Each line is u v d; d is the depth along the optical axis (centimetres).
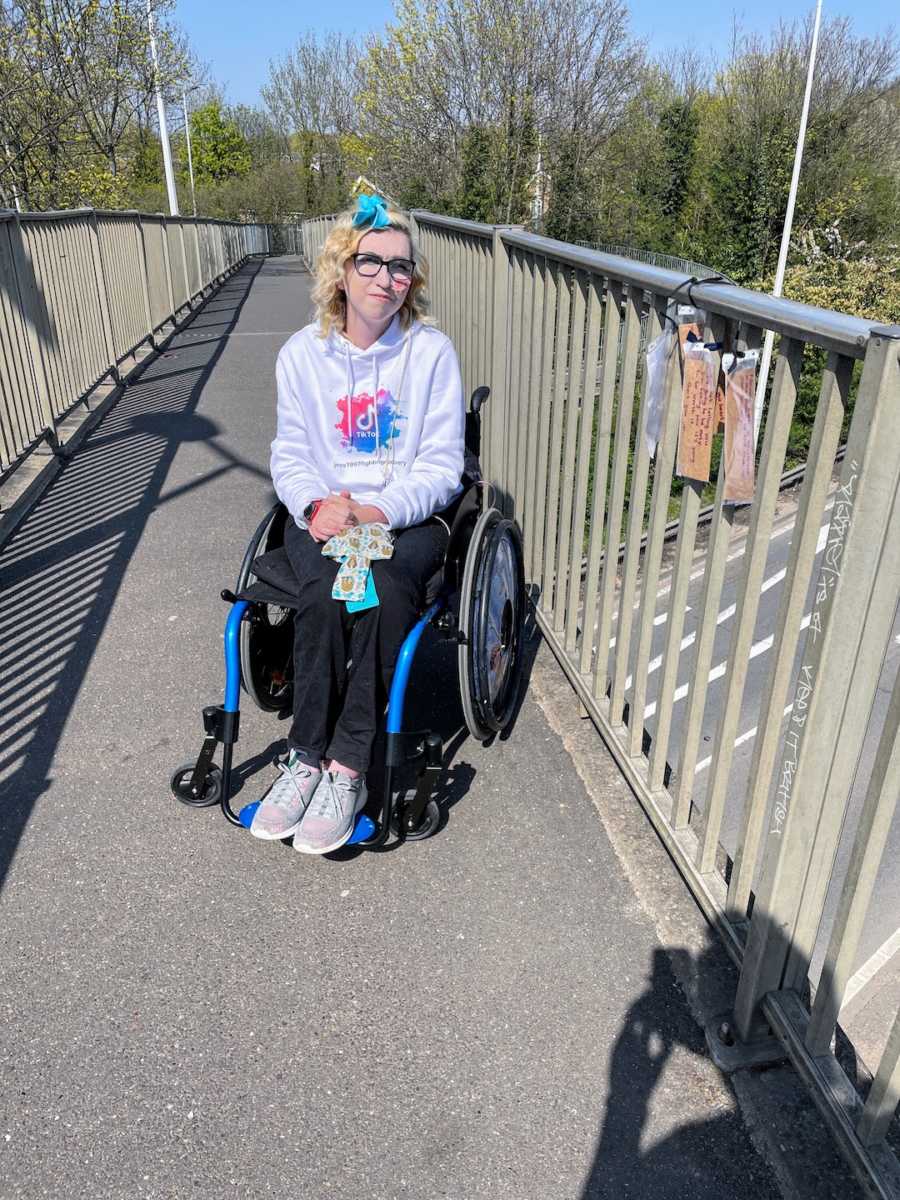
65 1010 201
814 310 153
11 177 1566
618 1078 185
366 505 243
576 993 204
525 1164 170
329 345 257
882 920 365
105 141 1788
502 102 2356
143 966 212
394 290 244
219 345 1106
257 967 212
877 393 133
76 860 245
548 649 347
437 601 248
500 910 227
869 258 2231
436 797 269
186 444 646
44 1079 186
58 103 1584
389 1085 184
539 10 2253
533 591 352
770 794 232
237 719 239
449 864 243
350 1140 174
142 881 238
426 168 2558
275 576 243
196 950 216
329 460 264
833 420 151
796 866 168
